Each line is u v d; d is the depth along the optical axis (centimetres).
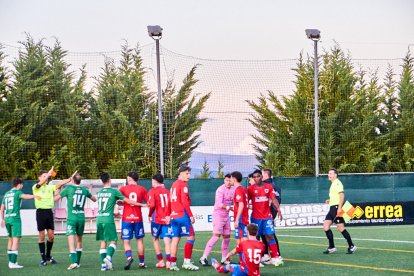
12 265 2030
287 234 3180
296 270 1850
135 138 4719
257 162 4956
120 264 2089
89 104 4988
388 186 3766
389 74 5459
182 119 4809
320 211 3694
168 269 1933
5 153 4447
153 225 2006
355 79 5225
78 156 4653
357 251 2316
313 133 4909
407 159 5034
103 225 1930
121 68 5078
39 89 4753
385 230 3303
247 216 1939
